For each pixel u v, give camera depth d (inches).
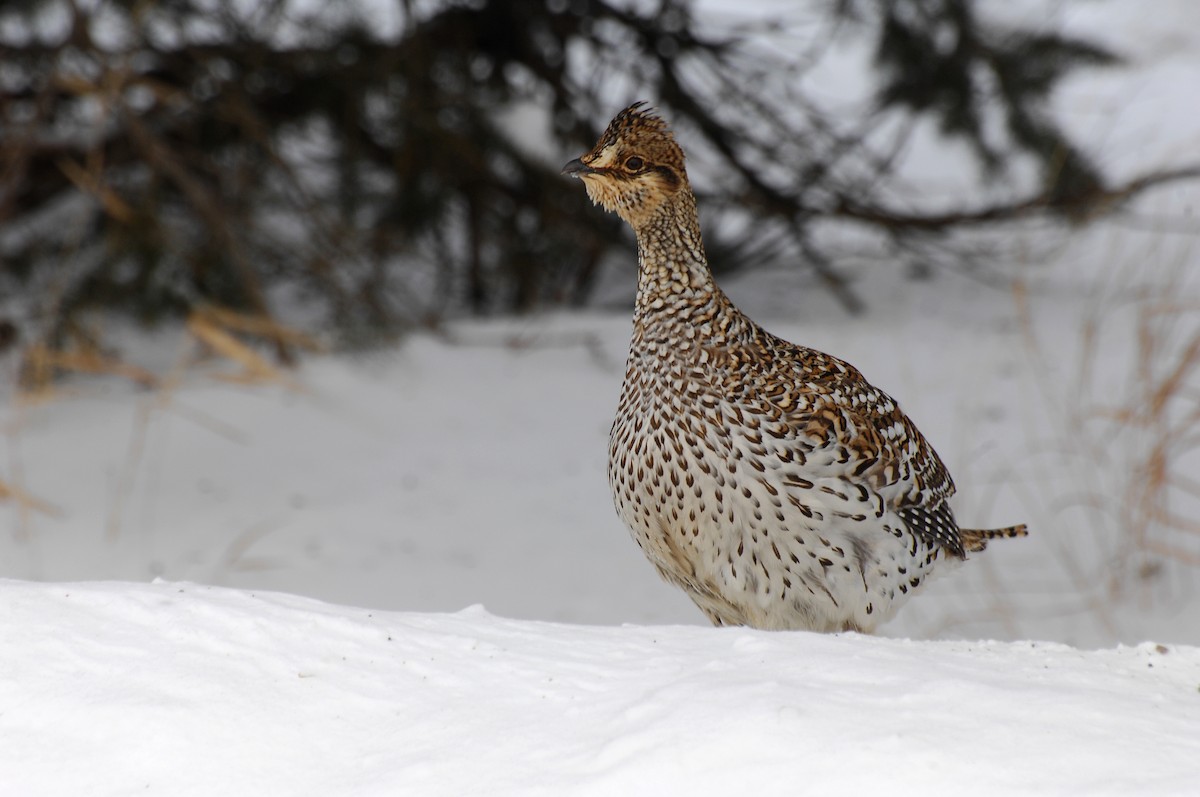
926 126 1310.3
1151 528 736.3
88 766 253.9
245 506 768.9
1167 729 245.0
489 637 309.7
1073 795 216.7
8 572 686.5
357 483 804.6
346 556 709.3
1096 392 897.5
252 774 250.7
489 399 936.3
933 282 1173.1
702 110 1121.4
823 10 1146.7
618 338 1053.8
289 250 937.5
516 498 788.6
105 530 737.0
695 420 401.1
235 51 966.4
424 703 273.9
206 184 973.2
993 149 1147.3
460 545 728.3
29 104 963.3
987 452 828.0
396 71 986.1
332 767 253.0
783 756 232.2
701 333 409.4
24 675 279.7
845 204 1144.2
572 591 677.9
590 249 1085.8
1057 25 1175.6
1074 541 734.5
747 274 1206.9
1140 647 319.3
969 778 223.8
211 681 278.7
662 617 650.2
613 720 256.4
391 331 966.4
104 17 940.6
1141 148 1272.1
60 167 928.3
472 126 1002.7
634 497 418.9
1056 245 1197.1
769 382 404.5
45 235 945.5
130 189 926.4
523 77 1112.2
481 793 236.7
